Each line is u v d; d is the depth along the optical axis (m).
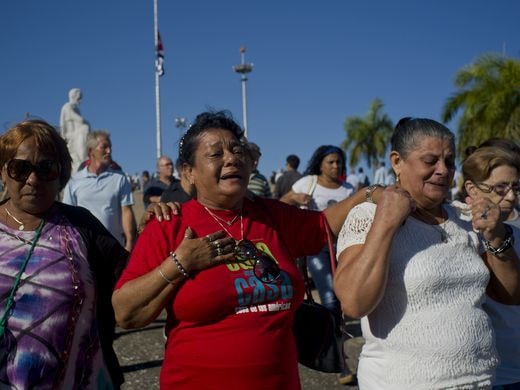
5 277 2.32
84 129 17.30
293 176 9.62
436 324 2.25
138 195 27.62
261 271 2.38
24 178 2.35
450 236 2.41
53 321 2.32
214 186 2.50
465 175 2.89
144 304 2.31
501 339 2.72
